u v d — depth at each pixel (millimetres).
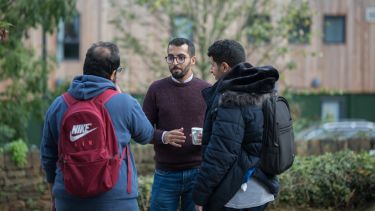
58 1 13133
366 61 40219
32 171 12734
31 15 13039
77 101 6723
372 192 12188
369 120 40750
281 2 23328
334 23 39781
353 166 12359
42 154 7012
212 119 7129
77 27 36406
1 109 16484
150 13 24672
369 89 40469
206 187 6895
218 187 6980
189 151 8594
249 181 7137
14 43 14602
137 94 23453
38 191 12672
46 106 17000
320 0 39312
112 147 6609
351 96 40312
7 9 12758
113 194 6641
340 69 40031
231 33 24172
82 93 6695
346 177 12203
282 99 7289
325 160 12617
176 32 23266
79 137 6492
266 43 23391
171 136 8273
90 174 6414
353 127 25422
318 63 39719
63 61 36375
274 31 22578
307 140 15398
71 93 6789
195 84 8703
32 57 17125
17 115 16688
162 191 8758
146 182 11695
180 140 8281
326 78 39875
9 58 15203
